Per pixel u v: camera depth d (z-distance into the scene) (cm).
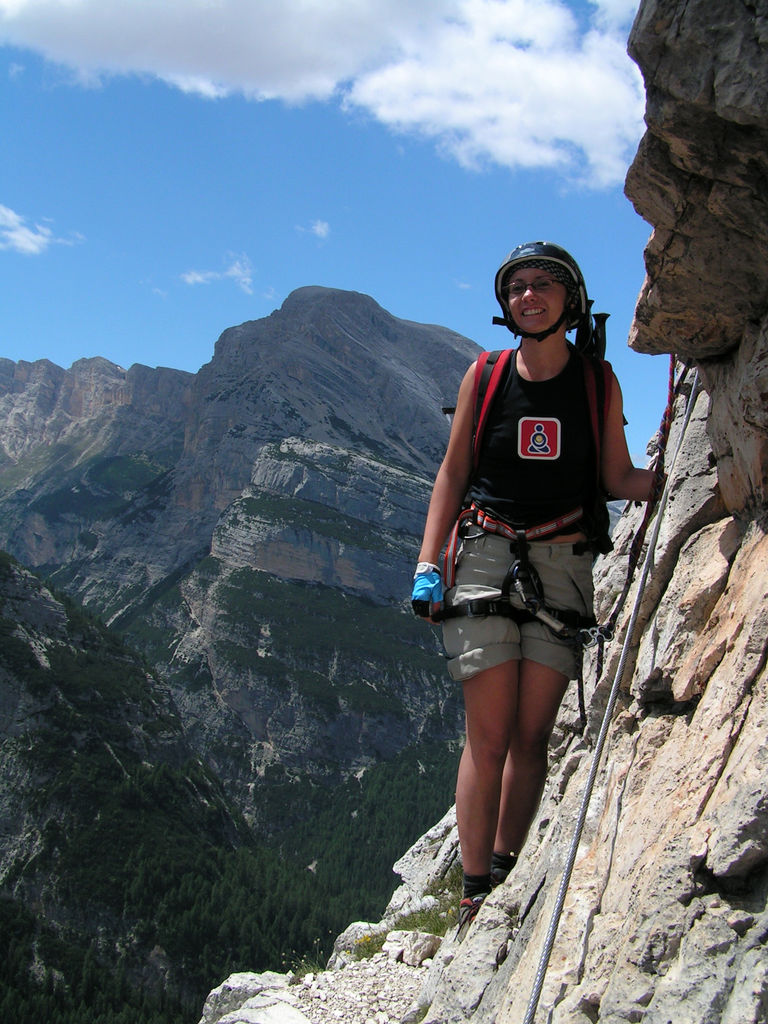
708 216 313
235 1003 806
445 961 604
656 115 286
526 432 393
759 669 300
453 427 416
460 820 434
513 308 389
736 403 343
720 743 301
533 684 405
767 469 334
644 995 263
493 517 399
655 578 416
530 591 390
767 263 316
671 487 423
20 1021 8000
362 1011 688
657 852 301
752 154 283
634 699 407
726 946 248
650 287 356
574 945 335
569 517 397
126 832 10638
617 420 404
